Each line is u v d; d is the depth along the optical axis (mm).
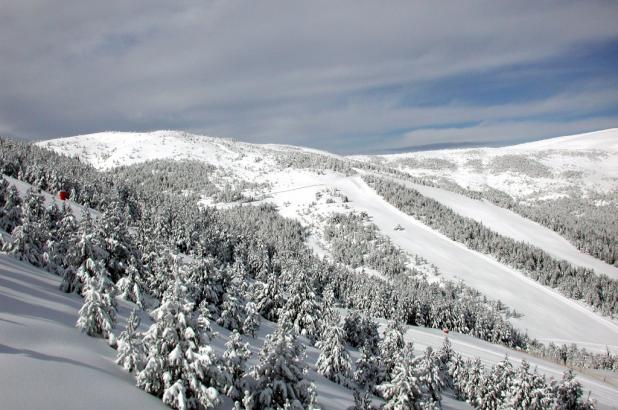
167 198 161250
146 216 104812
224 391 24516
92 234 40094
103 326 27953
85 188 119125
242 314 52562
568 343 151125
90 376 20703
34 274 41875
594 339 157125
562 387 53500
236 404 21781
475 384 60156
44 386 18172
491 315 139250
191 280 51312
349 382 45469
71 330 27406
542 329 162000
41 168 118875
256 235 157375
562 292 195000
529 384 51406
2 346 21281
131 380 22625
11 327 23984
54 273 48844
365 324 63344
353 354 59844
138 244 61344
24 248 47000
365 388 45094
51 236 51344
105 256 41062
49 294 35219
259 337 53719
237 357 25906
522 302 180625
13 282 34281
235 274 74062
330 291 64875
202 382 21859
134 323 24625
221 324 50781
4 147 144375
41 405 16547
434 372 44062
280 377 25031
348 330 64250
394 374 32750
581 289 192375
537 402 50625
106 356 25234
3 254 45156
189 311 22016
